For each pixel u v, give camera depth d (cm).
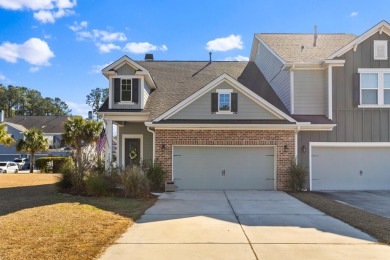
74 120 2994
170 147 1588
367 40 1681
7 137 3050
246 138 1585
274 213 1010
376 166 1661
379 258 605
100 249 637
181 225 848
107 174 1431
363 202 1280
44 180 1905
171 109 1627
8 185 1650
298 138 1642
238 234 763
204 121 1614
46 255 589
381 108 1659
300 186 1539
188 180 1599
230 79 1639
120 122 1889
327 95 1675
